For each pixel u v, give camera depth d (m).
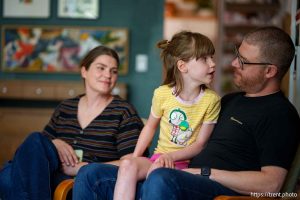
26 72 4.13
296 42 2.31
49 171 2.13
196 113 2.09
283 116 1.87
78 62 4.07
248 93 2.05
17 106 4.17
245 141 1.93
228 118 2.03
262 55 1.96
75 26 4.06
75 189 1.90
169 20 6.73
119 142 2.37
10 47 4.09
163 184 1.68
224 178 1.82
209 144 2.03
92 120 2.43
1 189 2.19
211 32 6.70
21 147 2.14
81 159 2.37
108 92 2.45
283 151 1.81
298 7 2.34
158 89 2.16
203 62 2.04
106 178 1.93
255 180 1.78
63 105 2.55
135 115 2.42
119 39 4.04
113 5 4.06
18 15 4.07
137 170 1.90
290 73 2.36
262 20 6.22
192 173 1.83
